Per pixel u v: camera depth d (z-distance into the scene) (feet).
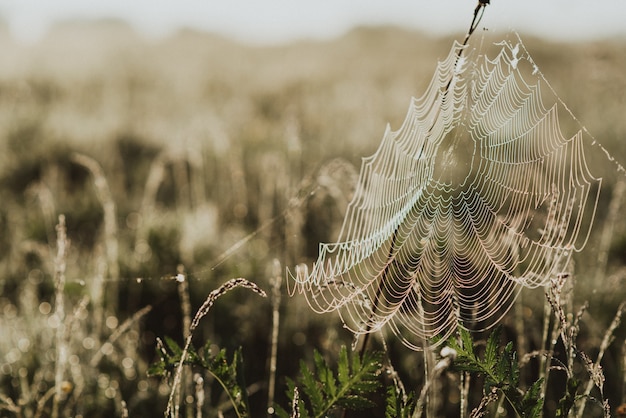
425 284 8.93
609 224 16.02
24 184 26.50
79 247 19.65
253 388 13.05
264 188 21.91
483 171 9.73
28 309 14.49
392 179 7.98
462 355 6.87
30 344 13.08
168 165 26.37
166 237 17.17
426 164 8.50
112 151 29.09
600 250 15.51
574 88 34.06
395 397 6.91
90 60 69.92
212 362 7.14
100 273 13.96
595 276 14.93
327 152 26.43
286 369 14.06
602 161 21.90
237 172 22.68
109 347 12.90
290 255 16.97
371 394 12.35
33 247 18.61
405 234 9.51
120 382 12.57
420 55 74.64
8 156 27.99
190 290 15.60
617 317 8.85
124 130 32.04
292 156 22.41
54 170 25.86
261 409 13.29
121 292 15.67
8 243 20.07
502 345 12.57
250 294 15.56
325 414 6.88
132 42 97.60
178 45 95.09
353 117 35.50
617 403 12.06
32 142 29.17
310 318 14.66
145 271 16.01
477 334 12.41
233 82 54.65
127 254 16.85
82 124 32.99
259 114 39.73
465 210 9.96
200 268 16.56
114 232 15.19
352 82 52.24
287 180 19.63
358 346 12.34
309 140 29.40
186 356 7.04
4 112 33.91
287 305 15.08
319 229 18.67
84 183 25.94
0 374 12.34
